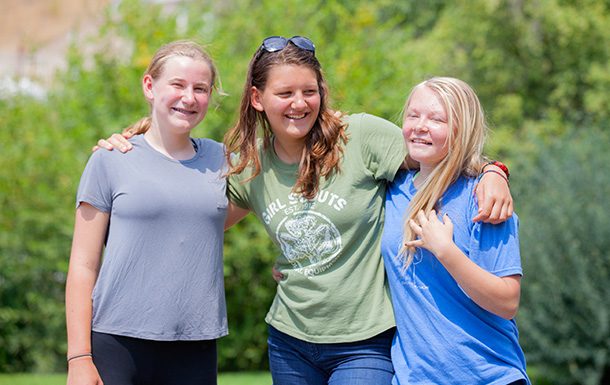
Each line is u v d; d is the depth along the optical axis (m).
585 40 21.41
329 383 5.18
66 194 13.74
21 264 14.05
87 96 13.90
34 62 17.00
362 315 5.09
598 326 11.80
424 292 4.85
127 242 5.05
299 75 5.09
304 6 14.64
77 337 5.00
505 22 21.80
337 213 5.11
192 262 5.13
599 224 11.95
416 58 15.76
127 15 14.42
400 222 5.01
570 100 21.78
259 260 13.59
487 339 4.77
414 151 4.90
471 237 4.75
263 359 14.31
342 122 5.27
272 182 5.34
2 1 31.05
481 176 4.85
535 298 12.06
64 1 29.69
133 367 5.06
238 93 12.86
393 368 5.08
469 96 4.91
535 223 12.50
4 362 14.20
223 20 14.95
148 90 5.36
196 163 5.33
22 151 14.27
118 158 5.16
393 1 23.61
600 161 12.98
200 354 5.23
